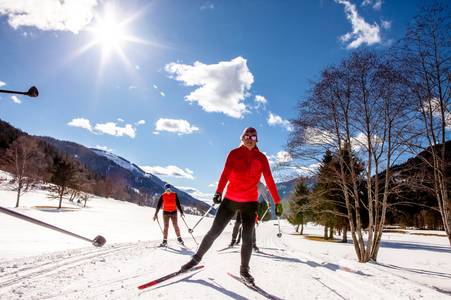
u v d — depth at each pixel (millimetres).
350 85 15164
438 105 13453
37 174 58531
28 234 14320
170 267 5281
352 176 16062
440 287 9969
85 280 4168
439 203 13797
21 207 50625
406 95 13859
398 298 3967
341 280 4938
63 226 21547
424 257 21234
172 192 10250
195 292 3387
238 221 9984
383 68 14172
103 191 106688
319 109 15680
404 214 17328
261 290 3557
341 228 35875
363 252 15797
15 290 3578
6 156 56406
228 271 4824
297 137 16172
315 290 3984
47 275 4535
